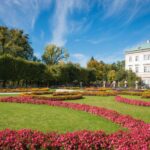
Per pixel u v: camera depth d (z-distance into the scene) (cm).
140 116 1380
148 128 875
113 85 6222
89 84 6925
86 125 1082
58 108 1636
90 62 8981
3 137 671
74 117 1277
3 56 4484
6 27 6350
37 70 5056
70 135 714
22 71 4725
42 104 1844
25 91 3459
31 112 1417
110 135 742
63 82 6266
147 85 7138
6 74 4500
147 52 7188
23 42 6569
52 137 702
